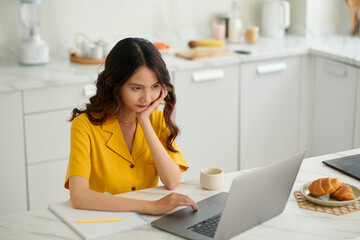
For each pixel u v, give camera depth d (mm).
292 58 3566
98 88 1812
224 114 3434
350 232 1512
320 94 3615
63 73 3021
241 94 3453
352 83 3311
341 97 3430
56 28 3465
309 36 3959
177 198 1644
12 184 2936
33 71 3070
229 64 3346
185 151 3371
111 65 1709
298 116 3705
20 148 2910
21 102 2852
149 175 1914
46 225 1573
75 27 3520
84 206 1657
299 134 3752
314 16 3938
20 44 3215
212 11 3930
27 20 3178
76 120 1838
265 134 3623
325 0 3934
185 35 3883
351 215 1611
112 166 1854
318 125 3693
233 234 1469
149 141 1822
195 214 1614
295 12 3998
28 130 2906
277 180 1528
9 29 3334
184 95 3264
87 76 2959
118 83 1705
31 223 1586
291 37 3955
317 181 1716
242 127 3523
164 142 1963
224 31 3832
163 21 3785
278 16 3873
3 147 2865
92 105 1839
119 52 1694
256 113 3547
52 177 3033
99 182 1863
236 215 1438
